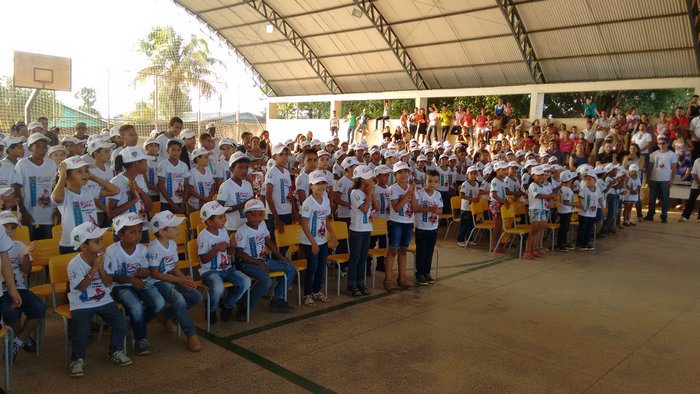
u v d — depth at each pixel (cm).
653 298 582
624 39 1504
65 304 397
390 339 440
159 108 1803
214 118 1997
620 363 404
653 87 1534
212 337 435
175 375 362
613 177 976
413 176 881
